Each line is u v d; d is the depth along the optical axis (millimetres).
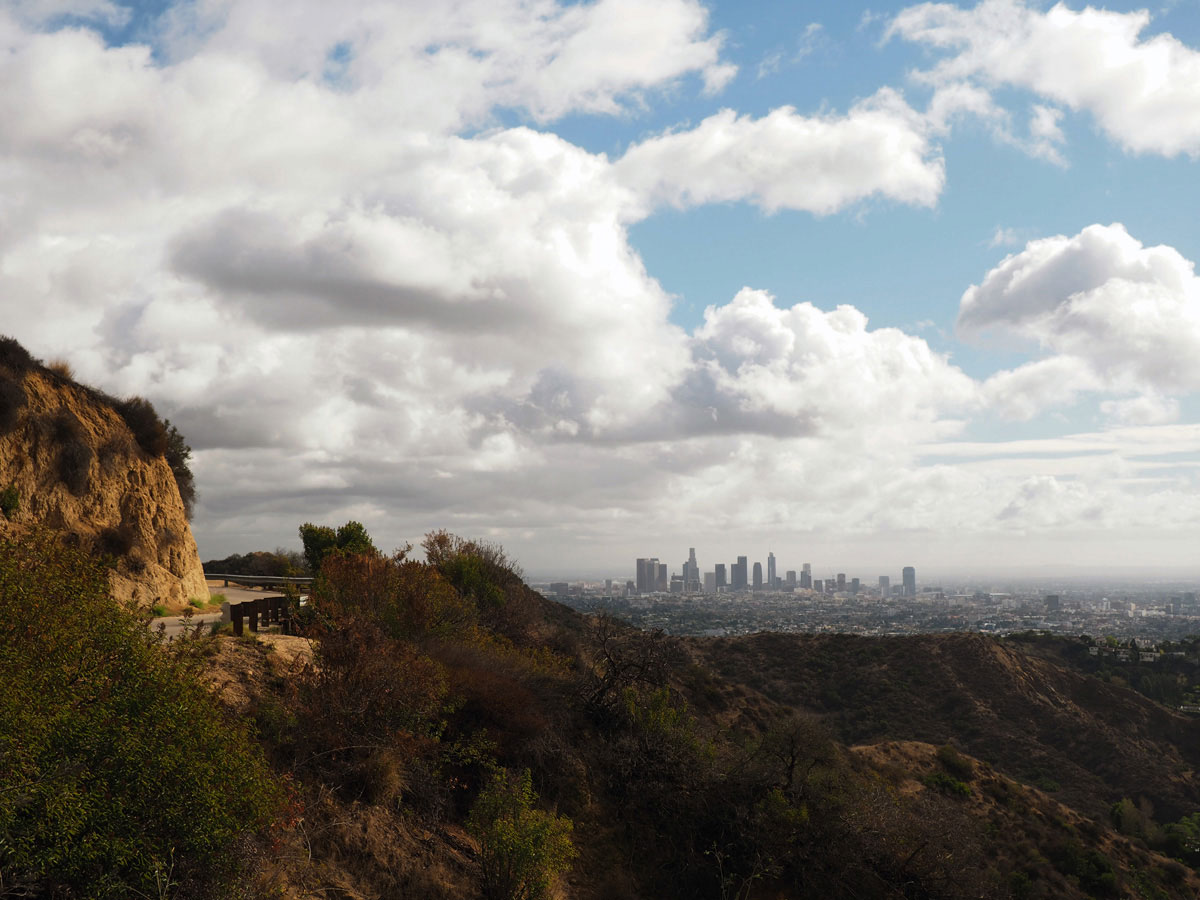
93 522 20766
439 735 13422
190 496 31125
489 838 11562
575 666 22312
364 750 12086
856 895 16953
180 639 8555
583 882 14242
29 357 20875
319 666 12719
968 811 29969
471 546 26672
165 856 6961
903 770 33031
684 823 16719
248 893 7840
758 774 18250
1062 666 65062
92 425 21734
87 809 6105
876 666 55344
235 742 7695
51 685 6559
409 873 11023
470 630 19125
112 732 6547
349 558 19922
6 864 5961
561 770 16094
